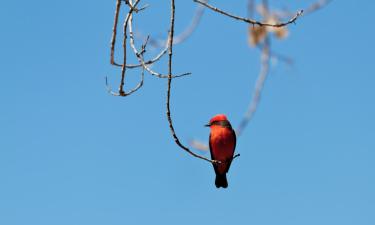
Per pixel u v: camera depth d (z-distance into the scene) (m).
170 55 9.77
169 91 10.09
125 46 10.04
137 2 9.88
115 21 9.90
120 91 10.51
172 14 9.58
